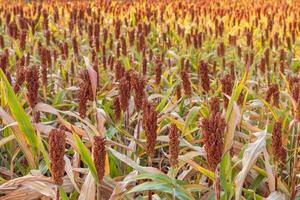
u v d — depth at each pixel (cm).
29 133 313
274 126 291
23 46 614
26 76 319
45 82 448
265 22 1176
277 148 292
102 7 1462
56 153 234
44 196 299
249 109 475
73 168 307
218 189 249
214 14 1241
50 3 1620
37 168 322
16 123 314
